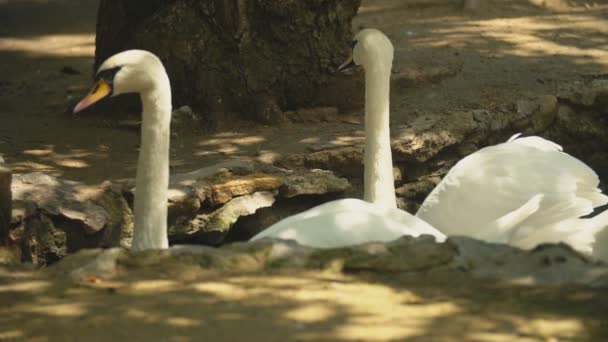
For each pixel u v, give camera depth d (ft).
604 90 54.03
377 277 21.50
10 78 60.08
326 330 18.61
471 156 35.68
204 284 21.07
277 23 51.55
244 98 51.78
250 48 51.62
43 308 19.94
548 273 21.22
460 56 61.67
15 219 34.50
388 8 75.66
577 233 30.35
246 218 42.04
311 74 52.37
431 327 18.76
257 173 42.75
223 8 50.88
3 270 22.34
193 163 45.29
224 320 19.12
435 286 20.90
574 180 33.96
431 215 35.09
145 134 28.50
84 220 37.09
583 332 18.51
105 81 28.02
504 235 31.83
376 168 35.81
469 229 34.30
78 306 20.01
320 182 42.96
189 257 22.24
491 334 18.42
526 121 52.26
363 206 27.22
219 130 50.75
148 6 53.47
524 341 18.11
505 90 55.16
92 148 47.14
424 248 22.17
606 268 21.31
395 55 61.82
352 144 47.06
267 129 50.75
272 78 51.96
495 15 73.31
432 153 48.03
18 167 43.42
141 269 22.00
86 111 53.21
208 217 40.50
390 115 51.80
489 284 20.89
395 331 18.56
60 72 61.11
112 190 39.52
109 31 54.70
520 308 19.66
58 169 43.57
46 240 36.50
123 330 18.74
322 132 49.90
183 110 50.65
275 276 21.52
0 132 48.91
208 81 51.52
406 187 48.19
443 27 69.62
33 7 78.69
